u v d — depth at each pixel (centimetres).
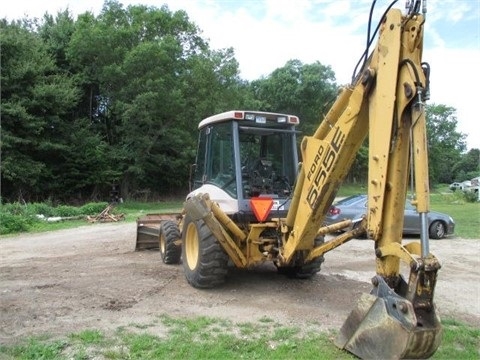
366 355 400
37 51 2884
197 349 452
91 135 3103
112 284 707
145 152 3161
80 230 1502
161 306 593
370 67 455
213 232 642
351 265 873
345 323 434
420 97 392
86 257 954
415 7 407
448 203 3488
